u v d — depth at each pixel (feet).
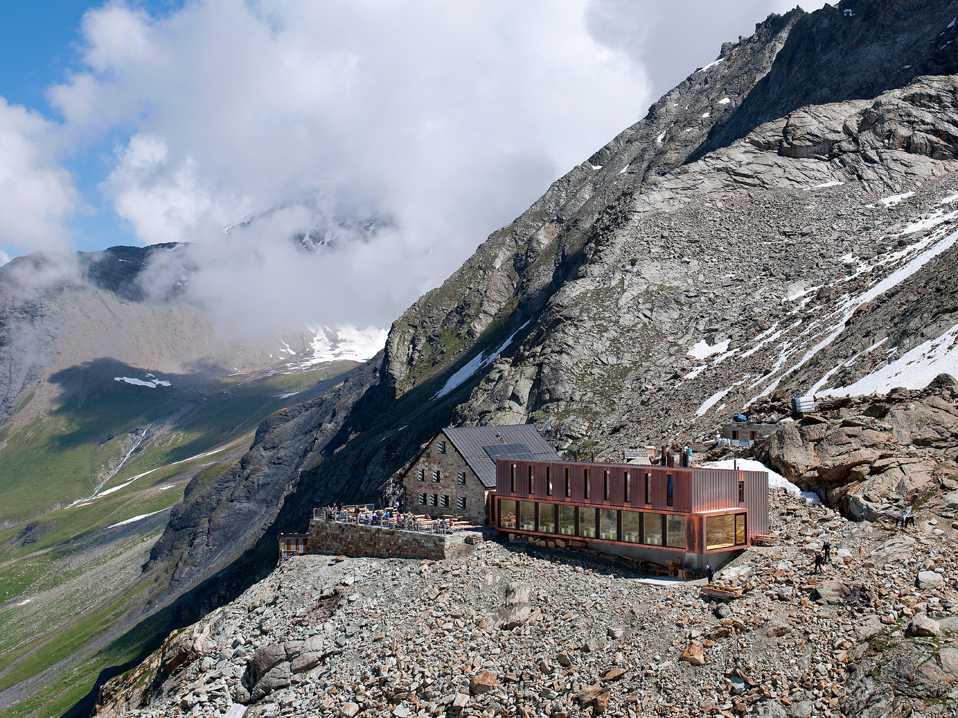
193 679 166.81
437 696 132.77
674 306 416.67
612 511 164.25
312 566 191.31
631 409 353.31
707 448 219.61
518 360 431.43
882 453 157.99
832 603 124.26
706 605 133.69
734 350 360.89
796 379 265.75
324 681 147.23
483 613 149.07
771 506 163.12
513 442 216.33
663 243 457.27
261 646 165.17
